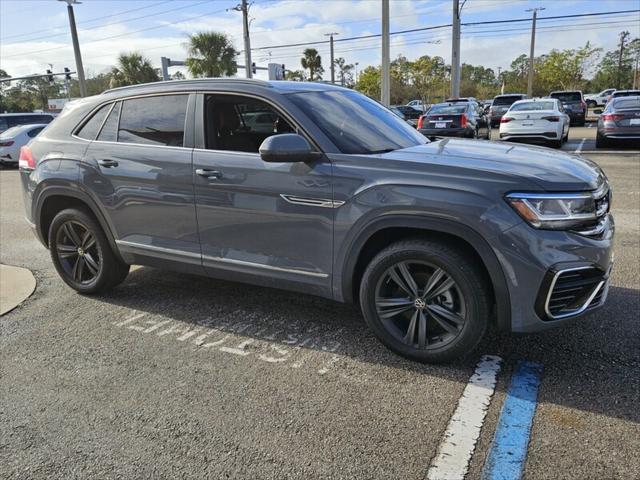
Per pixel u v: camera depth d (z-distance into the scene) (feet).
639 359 10.52
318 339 12.01
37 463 8.16
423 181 9.77
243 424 8.93
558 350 11.00
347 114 12.21
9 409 9.60
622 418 8.70
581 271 9.41
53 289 15.93
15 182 42.80
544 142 49.16
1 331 12.96
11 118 63.10
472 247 9.82
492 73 280.92
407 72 144.87
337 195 10.48
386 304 10.70
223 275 12.50
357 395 9.67
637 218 21.52
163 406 9.53
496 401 9.30
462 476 7.54
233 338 12.21
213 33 104.99
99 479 7.77
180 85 12.77
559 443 8.15
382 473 7.66
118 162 13.25
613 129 44.16
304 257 11.21
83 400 9.82
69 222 14.67
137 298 14.88
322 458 8.03
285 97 11.56
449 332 10.26
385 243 10.84
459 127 44.52
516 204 9.18
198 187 12.07
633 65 247.09
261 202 11.34
